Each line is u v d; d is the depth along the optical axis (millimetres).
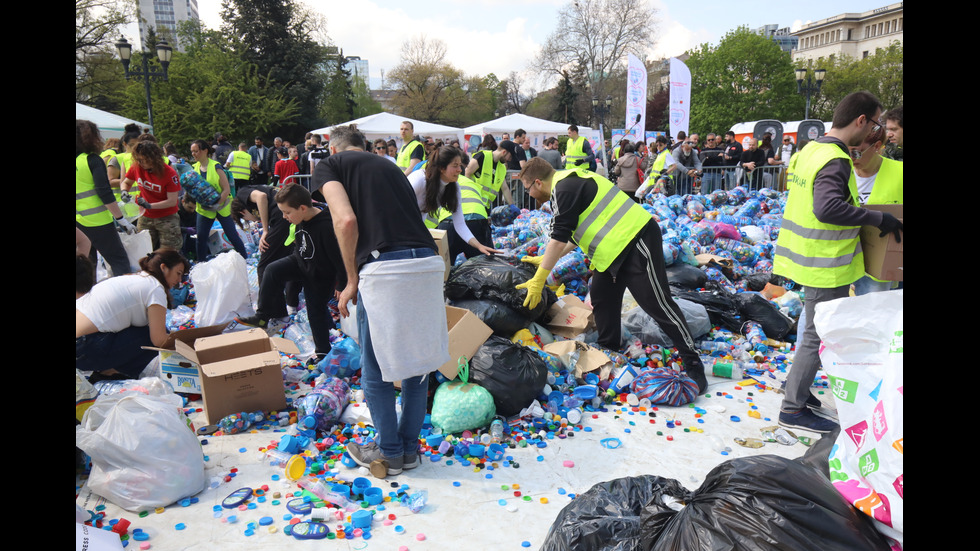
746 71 54719
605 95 54375
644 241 4055
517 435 3531
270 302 4934
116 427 2842
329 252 4250
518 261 5133
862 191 4395
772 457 1934
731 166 12977
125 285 3893
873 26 92625
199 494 2990
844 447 1864
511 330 4457
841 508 1738
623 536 2189
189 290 6547
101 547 2307
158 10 165625
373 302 2820
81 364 3861
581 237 4188
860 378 1816
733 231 7566
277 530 2717
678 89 18297
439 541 2652
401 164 8148
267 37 40000
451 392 3551
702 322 4984
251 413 3697
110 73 36281
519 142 12344
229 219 7840
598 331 4613
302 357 4703
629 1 51938
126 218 6746
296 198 4094
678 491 2232
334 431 3609
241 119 34500
